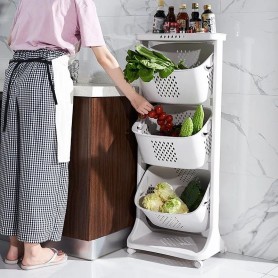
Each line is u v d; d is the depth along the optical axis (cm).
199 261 276
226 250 300
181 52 300
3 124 269
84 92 272
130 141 302
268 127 285
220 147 299
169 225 290
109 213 293
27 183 262
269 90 283
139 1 311
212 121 277
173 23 283
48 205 266
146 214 293
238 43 288
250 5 283
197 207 288
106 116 283
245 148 292
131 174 305
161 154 280
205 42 282
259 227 292
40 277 262
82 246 286
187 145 271
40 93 258
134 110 303
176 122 303
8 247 306
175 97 275
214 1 292
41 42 262
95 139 278
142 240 296
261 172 289
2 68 362
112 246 298
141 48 271
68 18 262
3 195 274
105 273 269
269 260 291
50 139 262
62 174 270
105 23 325
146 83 278
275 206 287
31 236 264
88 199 279
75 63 313
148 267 277
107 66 272
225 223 301
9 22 355
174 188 309
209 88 275
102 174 285
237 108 292
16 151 268
